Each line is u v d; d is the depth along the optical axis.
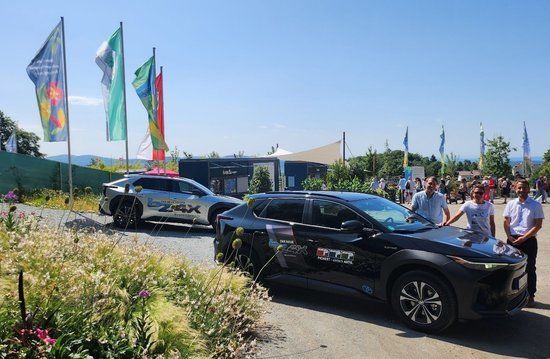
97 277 3.81
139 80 18.22
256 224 6.85
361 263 5.80
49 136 14.90
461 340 5.13
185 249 10.19
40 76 14.54
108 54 16.44
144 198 13.23
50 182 19.23
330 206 6.38
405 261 5.43
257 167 24.52
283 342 4.98
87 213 15.43
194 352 3.75
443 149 33.84
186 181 13.66
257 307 5.29
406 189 26.83
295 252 6.38
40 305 3.31
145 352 3.35
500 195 33.06
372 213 6.18
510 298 5.17
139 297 3.94
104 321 3.58
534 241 6.36
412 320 5.40
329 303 6.50
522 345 5.00
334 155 27.64
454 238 5.71
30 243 4.32
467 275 5.07
